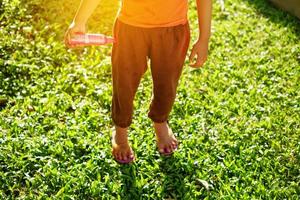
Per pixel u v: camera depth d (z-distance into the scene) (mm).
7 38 2674
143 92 2500
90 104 2385
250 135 2328
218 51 2932
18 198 1910
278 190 2053
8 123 2215
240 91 2619
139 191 1973
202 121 2357
